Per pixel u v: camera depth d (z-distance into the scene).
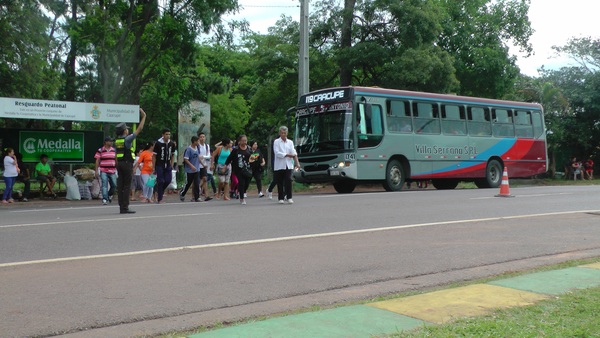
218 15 29.05
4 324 5.18
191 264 7.67
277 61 34.47
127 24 28.64
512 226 11.52
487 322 4.93
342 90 21.64
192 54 30.36
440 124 24.14
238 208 15.02
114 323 5.25
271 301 6.02
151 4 29.03
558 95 46.66
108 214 13.70
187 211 14.27
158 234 10.20
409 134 22.94
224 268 7.46
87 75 36.59
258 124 57.31
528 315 5.18
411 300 5.85
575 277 6.92
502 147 26.47
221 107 52.84
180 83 30.77
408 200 17.09
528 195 19.42
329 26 32.16
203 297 6.11
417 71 29.80
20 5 26.03
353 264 7.82
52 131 21.19
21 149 20.75
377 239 9.84
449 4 39.50
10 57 25.72
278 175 16.45
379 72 32.81
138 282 6.68
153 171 18.62
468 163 25.05
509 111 27.14
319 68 34.84
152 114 41.81
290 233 10.41
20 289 6.34
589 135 47.19
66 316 5.42
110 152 18.52
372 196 18.92
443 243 9.52
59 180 23.00
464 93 41.28
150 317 5.43
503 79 40.41
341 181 22.66
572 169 44.41
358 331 4.81
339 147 21.28
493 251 8.88
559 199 17.67
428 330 4.74
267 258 8.12
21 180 20.45
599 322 4.87
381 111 22.19
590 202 16.69
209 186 25.06
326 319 5.19
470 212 13.95
